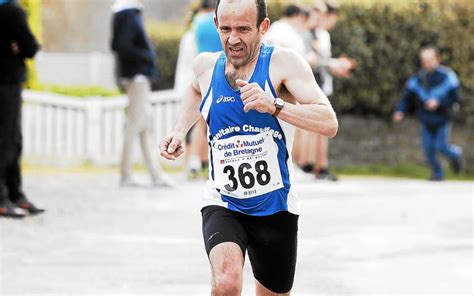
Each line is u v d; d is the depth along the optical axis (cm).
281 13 5338
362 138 5309
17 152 2802
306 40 3944
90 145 4862
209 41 3862
